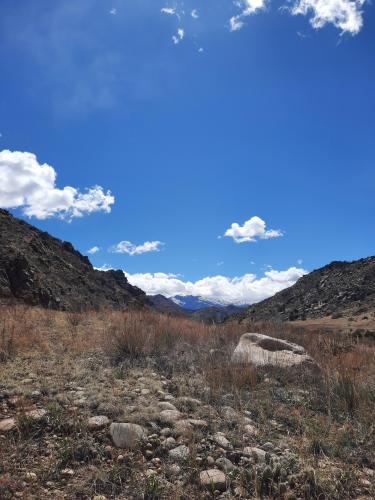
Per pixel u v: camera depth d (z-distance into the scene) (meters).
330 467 4.56
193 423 5.21
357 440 5.36
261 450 4.75
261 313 96.44
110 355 8.45
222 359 8.89
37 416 4.94
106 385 6.46
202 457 4.50
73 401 5.56
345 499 4.05
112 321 12.68
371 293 79.94
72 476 4.03
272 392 7.05
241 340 9.42
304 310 86.75
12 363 7.27
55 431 4.80
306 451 4.85
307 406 6.48
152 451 4.56
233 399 6.47
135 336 9.12
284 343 9.16
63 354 8.23
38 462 4.20
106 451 4.46
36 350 8.27
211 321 15.66
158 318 13.33
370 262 95.44
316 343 11.45
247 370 7.70
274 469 4.22
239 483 4.08
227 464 4.39
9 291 22.67
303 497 3.98
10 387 5.98
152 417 5.25
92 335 10.27
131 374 7.26
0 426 4.75
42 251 35.66
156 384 6.71
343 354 10.23
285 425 5.73
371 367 9.13
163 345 9.48
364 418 5.91
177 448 4.59
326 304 84.75
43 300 24.78
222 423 5.45
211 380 7.17
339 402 6.62
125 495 3.83
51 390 5.92
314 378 8.02
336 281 94.81
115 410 5.33
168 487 3.97
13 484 3.79
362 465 4.77
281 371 8.17
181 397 6.16
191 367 8.14
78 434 4.67
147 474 4.12
